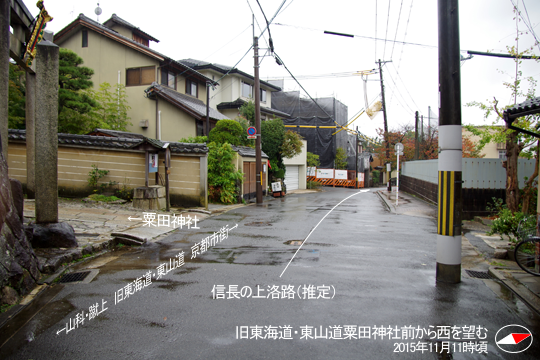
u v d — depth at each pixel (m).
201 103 23.39
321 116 39.94
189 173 13.28
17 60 6.55
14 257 4.48
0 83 5.12
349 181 38.66
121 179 12.95
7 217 4.55
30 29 6.59
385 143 29.38
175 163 13.32
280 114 30.59
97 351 3.20
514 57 9.46
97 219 9.12
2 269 4.12
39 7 6.01
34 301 4.35
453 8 5.10
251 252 6.88
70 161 12.96
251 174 19.36
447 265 5.15
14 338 3.43
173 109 19.88
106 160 12.91
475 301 4.48
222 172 16.28
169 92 20.28
